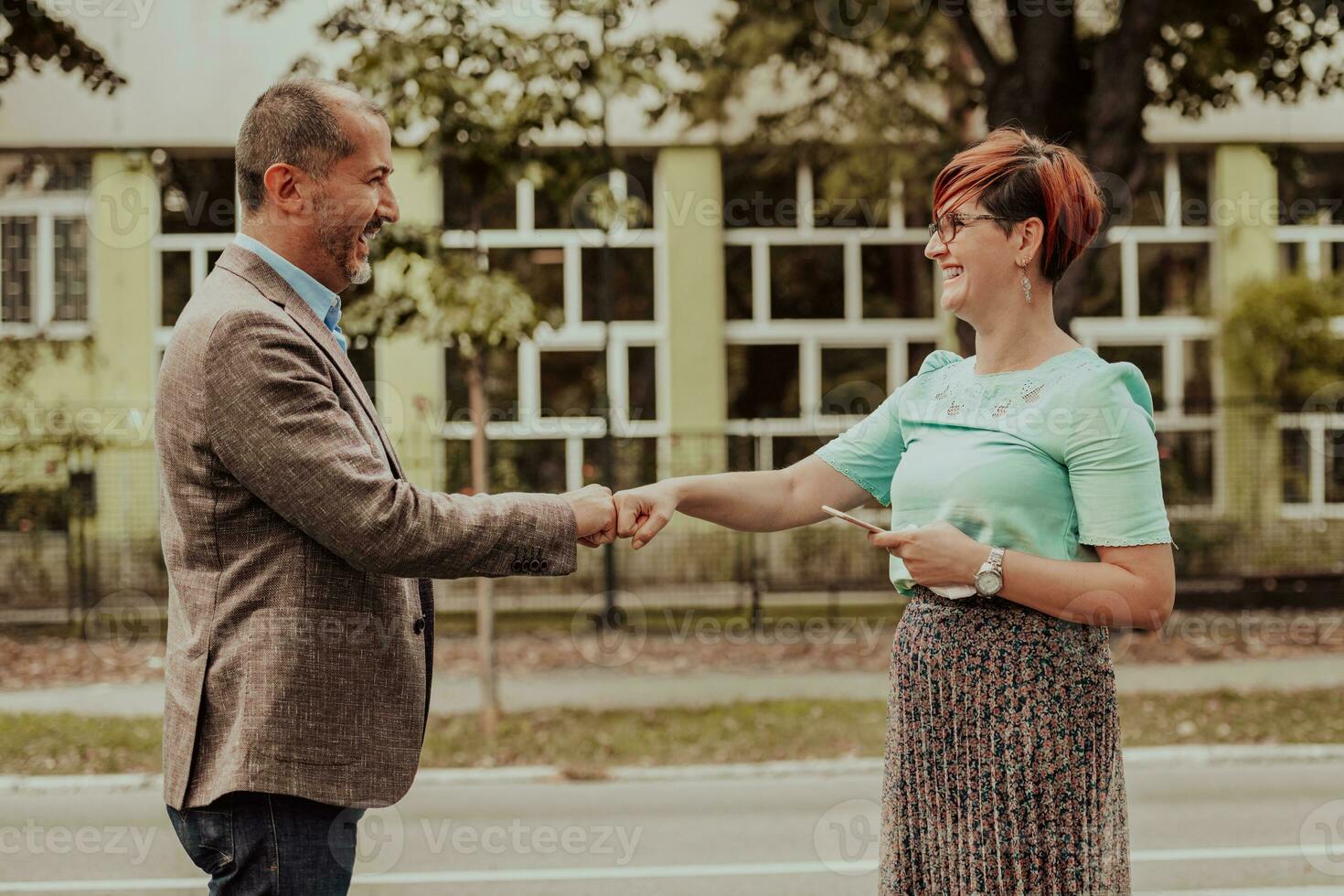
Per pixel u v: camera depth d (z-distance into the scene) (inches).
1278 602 427.2
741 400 479.8
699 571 415.2
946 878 78.0
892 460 93.4
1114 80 343.3
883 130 412.8
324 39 271.6
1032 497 76.7
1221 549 444.5
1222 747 263.6
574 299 465.1
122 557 413.4
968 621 76.9
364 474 78.5
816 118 414.9
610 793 237.6
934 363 88.4
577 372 465.1
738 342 478.9
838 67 407.5
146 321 441.4
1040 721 75.7
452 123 259.1
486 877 183.9
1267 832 204.2
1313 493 454.3
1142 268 496.7
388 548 77.8
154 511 414.9
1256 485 453.1
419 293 269.0
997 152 80.5
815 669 340.8
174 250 443.2
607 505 89.1
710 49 350.3
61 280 439.5
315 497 77.5
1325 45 354.3
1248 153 472.4
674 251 464.1
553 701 303.6
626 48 285.1
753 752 259.6
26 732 276.5
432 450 414.6
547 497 85.7
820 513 94.3
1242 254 487.8
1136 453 75.2
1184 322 496.7
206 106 423.8
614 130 428.5
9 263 436.1
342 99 86.1
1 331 436.8
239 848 79.7
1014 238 79.4
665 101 404.5
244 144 86.2
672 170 457.1
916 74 409.1
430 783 247.0
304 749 79.0
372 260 266.2
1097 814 76.4
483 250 279.1
